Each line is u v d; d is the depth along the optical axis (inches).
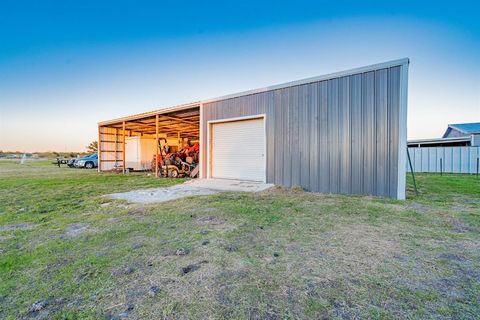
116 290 66.6
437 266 78.9
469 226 123.1
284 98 270.1
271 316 54.3
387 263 81.4
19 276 75.4
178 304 59.6
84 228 126.4
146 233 116.2
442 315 53.8
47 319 54.6
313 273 74.8
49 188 283.3
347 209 161.9
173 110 396.5
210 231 118.0
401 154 198.2
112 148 590.2
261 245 99.2
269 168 283.4
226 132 334.6
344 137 227.6
